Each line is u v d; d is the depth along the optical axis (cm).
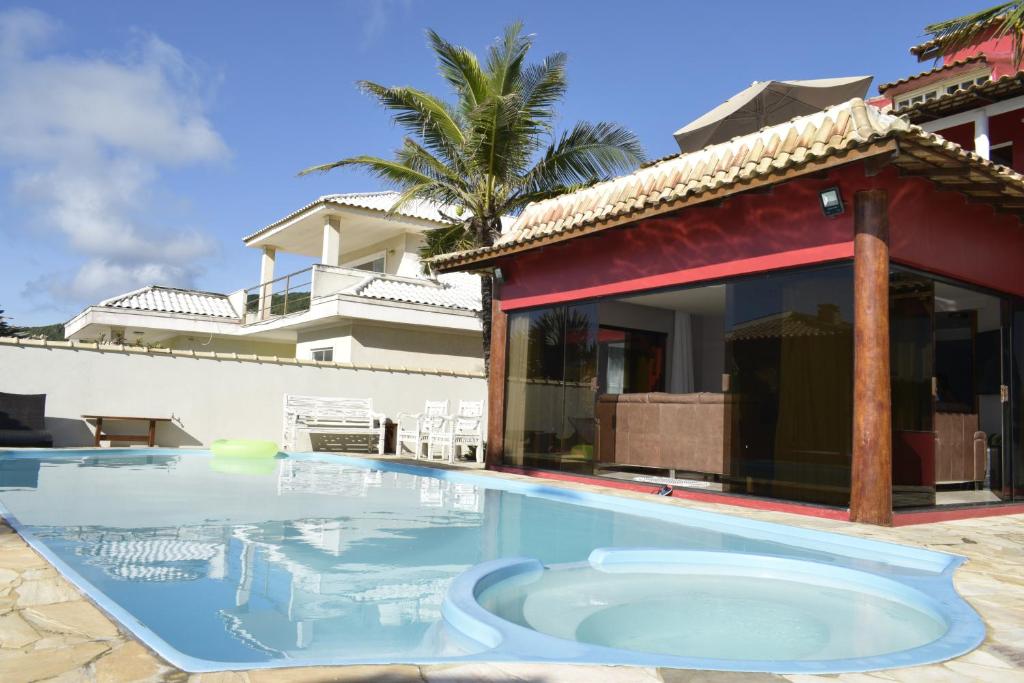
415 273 2258
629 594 410
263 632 297
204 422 1366
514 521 653
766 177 679
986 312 1127
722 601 403
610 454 1071
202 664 223
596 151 1444
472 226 1488
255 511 647
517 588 408
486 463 1142
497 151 1380
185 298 2411
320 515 641
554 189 1463
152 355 1326
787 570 475
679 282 850
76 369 1259
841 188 678
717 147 929
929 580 419
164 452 1225
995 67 1291
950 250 748
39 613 278
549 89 1438
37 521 549
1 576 337
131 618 275
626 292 923
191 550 462
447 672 226
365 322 1841
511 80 1430
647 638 330
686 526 655
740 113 1218
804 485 702
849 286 680
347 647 280
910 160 620
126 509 628
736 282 793
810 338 710
